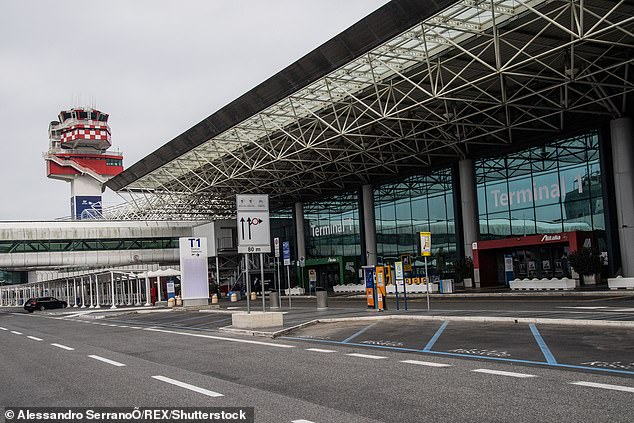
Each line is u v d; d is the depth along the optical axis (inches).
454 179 1787.6
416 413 269.7
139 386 386.3
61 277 2600.9
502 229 1625.2
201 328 891.4
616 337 472.7
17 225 2699.3
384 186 2057.1
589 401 275.9
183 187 2217.0
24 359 596.1
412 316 753.0
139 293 2165.4
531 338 500.4
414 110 1423.5
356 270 2207.2
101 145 4672.7
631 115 1320.1
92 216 3444.9
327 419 267.1
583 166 1423.5
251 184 2212.1
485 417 256.4
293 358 482.6
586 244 1360.7
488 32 973.8
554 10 843.4
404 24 930.7
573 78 1045.2
